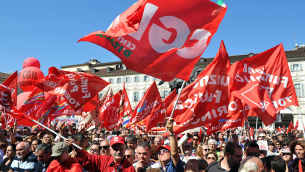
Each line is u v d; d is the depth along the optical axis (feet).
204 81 20.43
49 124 29.84
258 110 19.66
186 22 15.92
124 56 15.53
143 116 31.42
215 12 15.87
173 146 12.94
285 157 18.02
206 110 19.43
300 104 156.76
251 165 9.71
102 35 15.52
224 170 12.38
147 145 14.76
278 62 20.93
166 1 15.71
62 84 23.71
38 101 29.81
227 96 19.83
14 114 22.17
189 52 15.71
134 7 15.93
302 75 160.66
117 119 38.34
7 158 20.67
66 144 13.71
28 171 17.04
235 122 24.20
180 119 20.48
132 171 13.50
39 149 16.42
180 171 12.75
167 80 15.46
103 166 14.44
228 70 20.56
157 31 15.76
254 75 20.57
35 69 35.42
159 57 15.62
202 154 19.98
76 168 13.32
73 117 63.10
